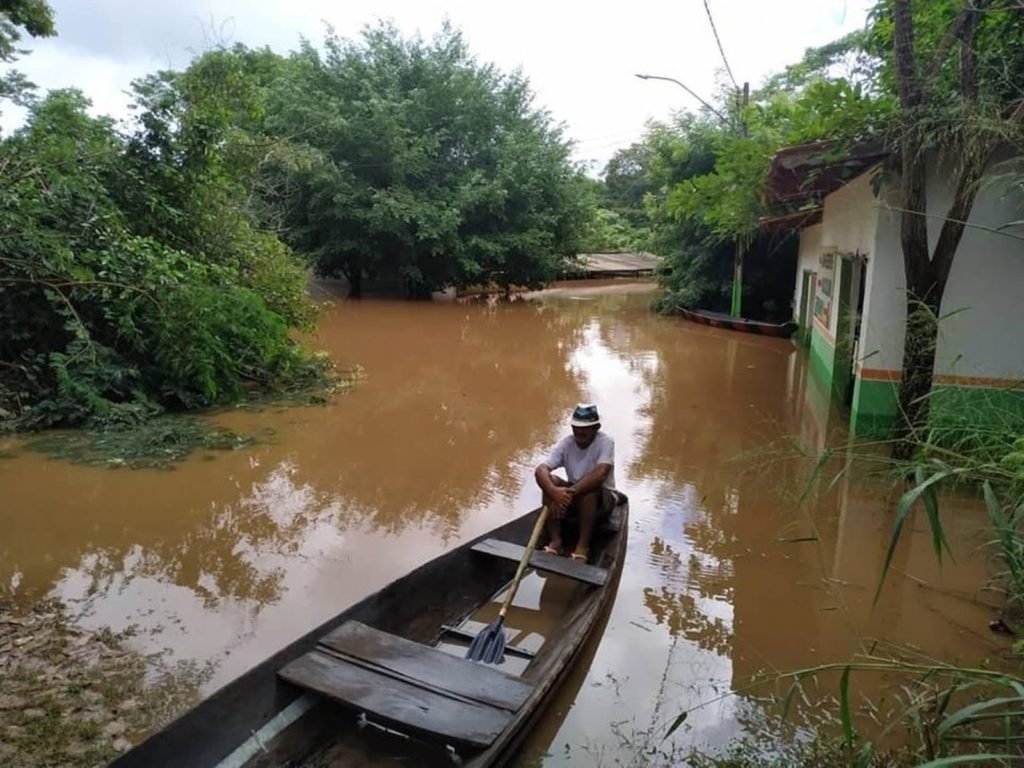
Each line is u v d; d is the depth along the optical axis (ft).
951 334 22.79
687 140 60.34
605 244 127.24
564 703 11.49
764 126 40.60
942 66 20.13
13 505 19.10
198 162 33.06
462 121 75.97
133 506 19.44
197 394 29.25
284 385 32.96
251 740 9.49
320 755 9.90
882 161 22.57
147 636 13.14
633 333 55.52
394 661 10.63
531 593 15.24
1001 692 11.25
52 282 25.95
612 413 31.12
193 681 11.69
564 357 44.88
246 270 36.04
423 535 18.28
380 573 16.14
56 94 34.63
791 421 29.71
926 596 15.15
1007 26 20.04
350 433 26.91
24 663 12.00
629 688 11.93
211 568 16.15
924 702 9.68
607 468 15.87
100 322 27.55
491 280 81.61
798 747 10.50
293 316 36.73
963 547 17.46
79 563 16.17
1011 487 10.32
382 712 9.50
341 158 70.69
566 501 15.46
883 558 16.94
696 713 11.28
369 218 67.87
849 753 8.96
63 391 25.05
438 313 65.92
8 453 22.70
